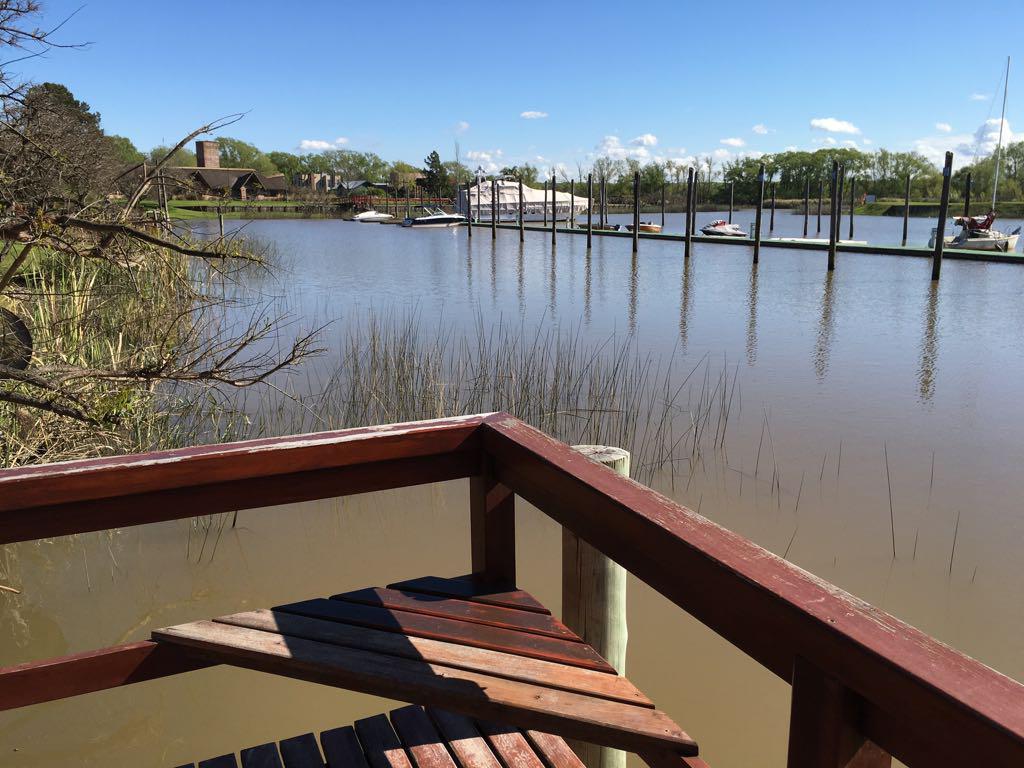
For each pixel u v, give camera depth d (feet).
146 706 10.68
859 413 24.14
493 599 6.40
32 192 13.10
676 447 20.66
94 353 16.67
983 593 13.33
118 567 14.34
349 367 28.58
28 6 12.09
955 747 2.57
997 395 26.40
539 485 5.51
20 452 14.34
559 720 4.95
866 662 2.88
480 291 55.52
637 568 4.46
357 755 5.62
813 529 15.83
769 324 40.88
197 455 5.39
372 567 14.43
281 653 5.58
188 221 15.39
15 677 5.31
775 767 9.40
